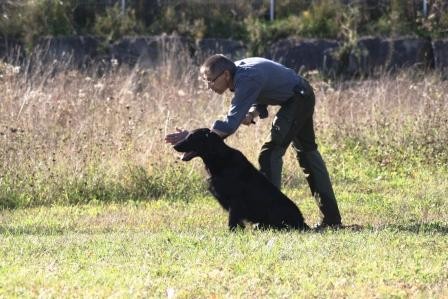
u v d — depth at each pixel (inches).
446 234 745.6
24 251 655.1
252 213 765.9
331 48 2119.8
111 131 1140.5
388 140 1293.1
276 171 791.7
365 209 941.2
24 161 1029.8
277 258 627.8
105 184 1031.0
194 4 2257.6
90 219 889.5
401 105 1398.9
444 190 1076.5
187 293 528.4
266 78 753.0
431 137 1280.8
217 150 753.6
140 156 1070.4
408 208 949.2
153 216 906.7
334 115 1363.2
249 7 2276.1
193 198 1026.1
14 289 535.2
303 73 2057.1
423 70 2074.3
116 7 2226.9
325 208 831.1
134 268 594.6
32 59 2011.6
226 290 538.9
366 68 2103.8
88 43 2069.4
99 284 549.6
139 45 2046.0
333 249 660.1
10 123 1111.0
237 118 743.7
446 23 2202.3
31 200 992.9
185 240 698.2
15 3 2150.6
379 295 530.6
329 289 545.0
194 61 2016.5
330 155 1255.5
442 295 533.3
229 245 671.1
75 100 1257.4
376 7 2278.5
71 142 1088.2
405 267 603.2
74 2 2202.3
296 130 784.9
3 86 1229.7
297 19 2230.6
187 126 1184.8
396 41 2127.2
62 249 663.1
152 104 1299.2
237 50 2127.2
